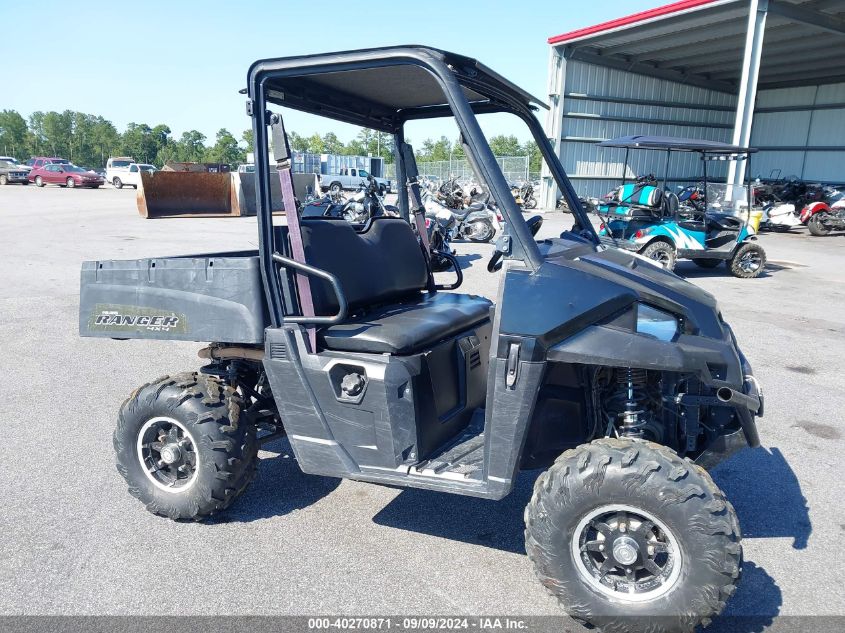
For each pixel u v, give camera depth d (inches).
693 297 103.7
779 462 160.4
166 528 128.2
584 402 111.2
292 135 138.6
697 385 101.6
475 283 376.2
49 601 105.3
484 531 128.7
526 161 1068.5
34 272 390.9
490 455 100.5
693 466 91.9
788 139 1056.8
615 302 97.8
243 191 818.2
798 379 221.9
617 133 976.3
